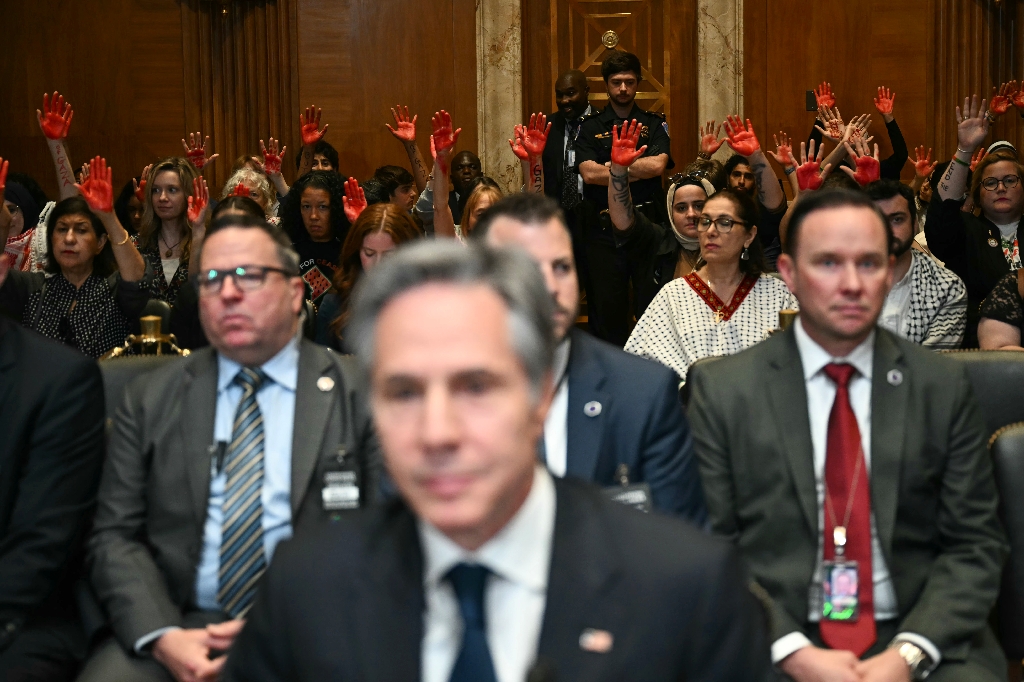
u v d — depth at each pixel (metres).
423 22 8.43
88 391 2.53
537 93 8.55
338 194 5.46
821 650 2.21
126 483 2.51
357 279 4.03
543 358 1.18
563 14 8.50
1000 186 5.23
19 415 2.45
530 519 1.25
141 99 8.48
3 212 4.83
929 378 2.42
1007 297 3.81
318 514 2.43
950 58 8.12
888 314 4.12
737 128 5.59
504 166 8.45
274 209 6.73
